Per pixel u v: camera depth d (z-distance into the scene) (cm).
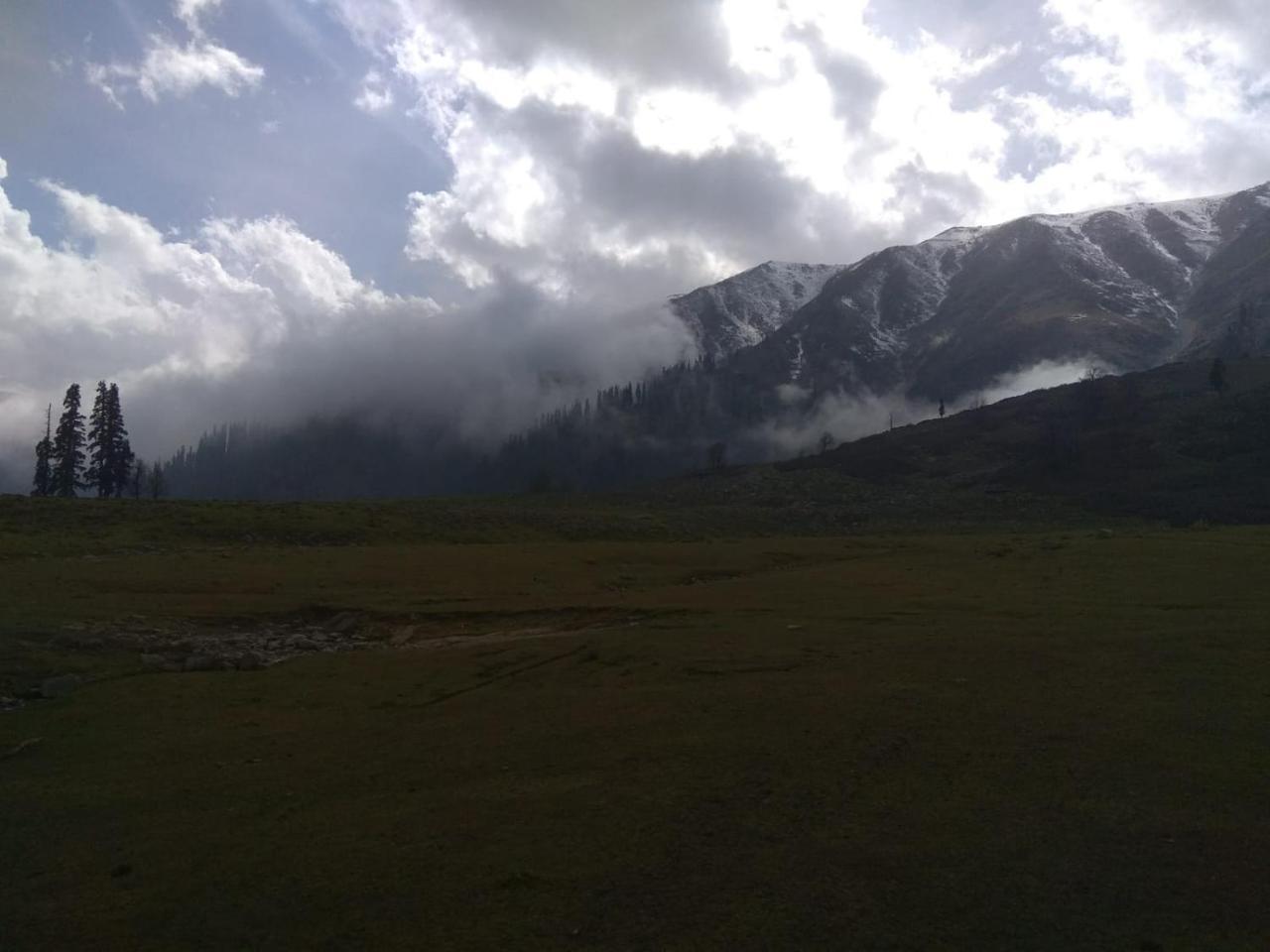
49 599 2466
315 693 1677
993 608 2211
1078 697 1299
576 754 1138
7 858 884
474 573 3325
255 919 707
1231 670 1427
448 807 955
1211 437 10525
